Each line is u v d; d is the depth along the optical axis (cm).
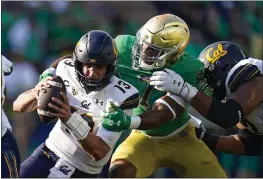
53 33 2712
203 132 1791
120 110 1499
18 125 2564
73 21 2733
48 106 1455
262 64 1652
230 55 1677
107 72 1523
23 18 2711
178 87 1563
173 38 1611
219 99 1695
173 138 1739
